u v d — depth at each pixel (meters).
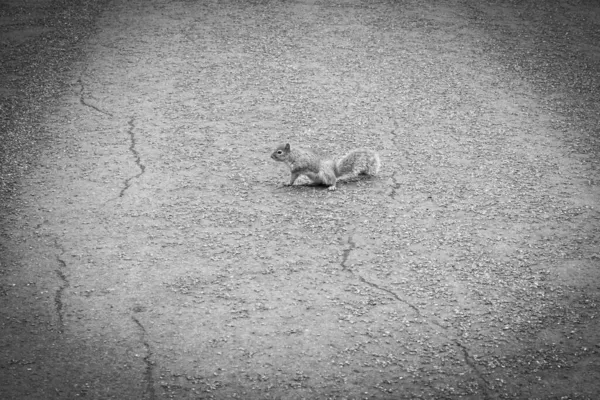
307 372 4.28
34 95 9.28
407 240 5.85
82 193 6.60
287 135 8.07
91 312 4.82
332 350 4.48
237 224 6.08
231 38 11.91
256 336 4.61
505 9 14.18
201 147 7.71
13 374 4.20
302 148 6.81
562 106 9.20
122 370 4.27
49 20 13.00
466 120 8.63
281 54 11.12
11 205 6.33
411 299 5.04
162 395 4.07
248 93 9.44
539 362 4.39
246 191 6.72
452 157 7.54
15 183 6.77
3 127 8.18
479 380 4.23
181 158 7.43
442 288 5.18
